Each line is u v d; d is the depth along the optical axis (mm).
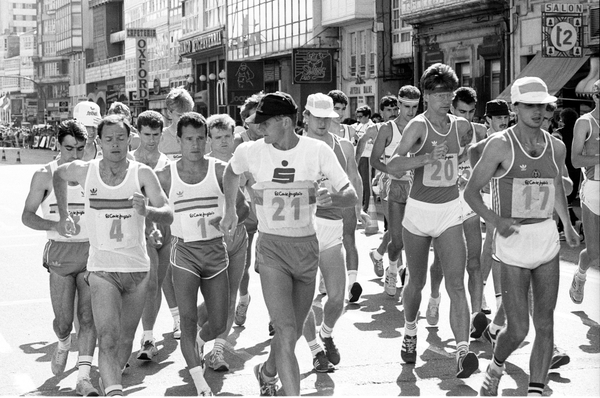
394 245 12523
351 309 12094
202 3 80500
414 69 46062
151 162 10078
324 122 9609
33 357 9938
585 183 11039
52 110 168375
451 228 8688
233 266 9250
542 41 31125
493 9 39000
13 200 31141
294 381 6969
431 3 42875
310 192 7234
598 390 8086
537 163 7355
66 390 8617
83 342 8422
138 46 97438
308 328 8953
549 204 7402
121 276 7582
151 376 9023
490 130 11719
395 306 12258
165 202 7688
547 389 8156
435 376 8781
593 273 14555
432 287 10609
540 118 7262
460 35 42219
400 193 12242
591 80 30953
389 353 9719
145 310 9586
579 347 9789
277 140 7152
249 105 11266
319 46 56062
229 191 7645
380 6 50562
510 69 38375
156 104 96750
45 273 15633
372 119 32156
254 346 10203
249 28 67312
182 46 85000
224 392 8422
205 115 79625
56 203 8867
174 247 8273
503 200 7445
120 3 129500
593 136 10672
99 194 7574
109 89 125938
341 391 8305
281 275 7176
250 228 10883
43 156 81062
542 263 7375
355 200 7184
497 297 10555
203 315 8930
